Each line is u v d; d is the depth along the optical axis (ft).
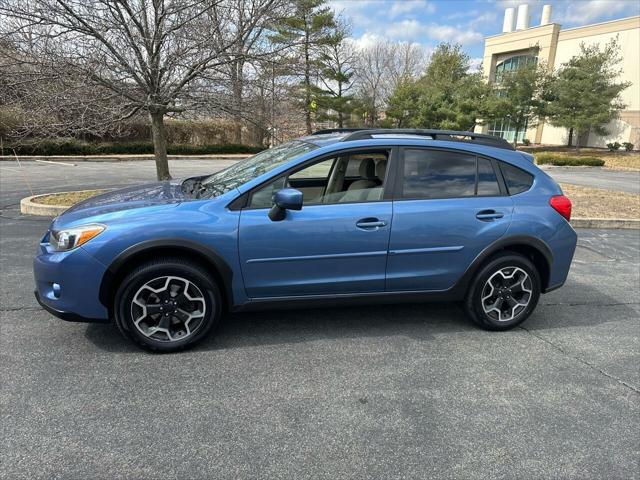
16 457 7.72
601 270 19.89
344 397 9.77
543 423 9.10
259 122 30.30
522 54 138.31
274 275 11.58
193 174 56.44
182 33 24.48
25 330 12.35
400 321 13.79
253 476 7.48
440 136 12.92
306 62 29.76
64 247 10.62
